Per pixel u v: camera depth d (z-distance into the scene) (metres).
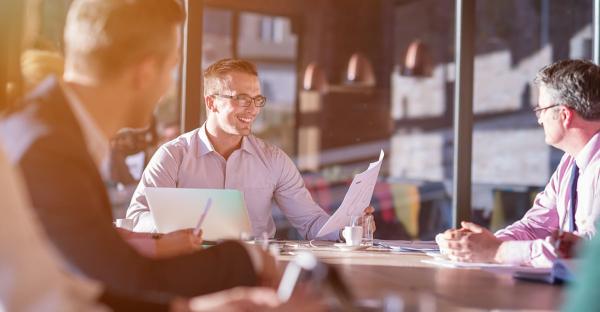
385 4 10.45
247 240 2.32
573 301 0.88
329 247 2.75
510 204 8.63
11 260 0.90
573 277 1.65
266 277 1.54
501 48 10.05
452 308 1.33
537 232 2.85
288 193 3.47
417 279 1.80
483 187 8.84
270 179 3.44
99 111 1.40
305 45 10.44
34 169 1.15
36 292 0.90
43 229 1.13
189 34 4.04
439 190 8.99
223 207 2.51
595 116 2.51
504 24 10.02
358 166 10.52
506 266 2.12
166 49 1.43
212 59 10.71
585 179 2.51
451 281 1.76
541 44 9.83
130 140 6.79
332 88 10.50
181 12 1.46
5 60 1.13
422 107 10.49
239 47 10.86
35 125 1.20
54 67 1.50
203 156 3.39
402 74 8.26
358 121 10.53
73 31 1.39
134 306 1.13
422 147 10.47
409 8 10.45
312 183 10.16
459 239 2.25
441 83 10.38
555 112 2.56
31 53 1.50
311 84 8.67
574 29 9.64
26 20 1.13
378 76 10.51
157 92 1.46
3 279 0.89
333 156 10.54
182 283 1.36
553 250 2.10
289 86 10.99
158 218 2.59
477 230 2.27
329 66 10.49
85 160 1.23
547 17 9.78
